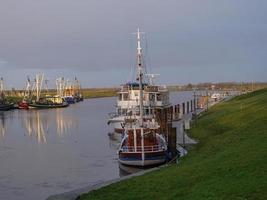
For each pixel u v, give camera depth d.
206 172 30.11
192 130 73.69
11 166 54.06
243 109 79.88
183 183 28.77
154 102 82.38
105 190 32.06
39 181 45.12
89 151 65.94
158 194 27.70
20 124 118.50
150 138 51.25
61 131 98.81
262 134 43.78
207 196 23.81
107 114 154.50
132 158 48.94
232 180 25.78
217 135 59.38
